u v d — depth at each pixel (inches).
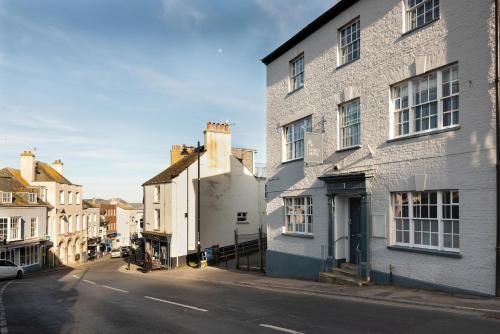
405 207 495.5
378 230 523.5
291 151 742.5
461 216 422.3
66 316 439.2
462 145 424.2
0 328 388.2
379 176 526.9
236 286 653.9
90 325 388.2
